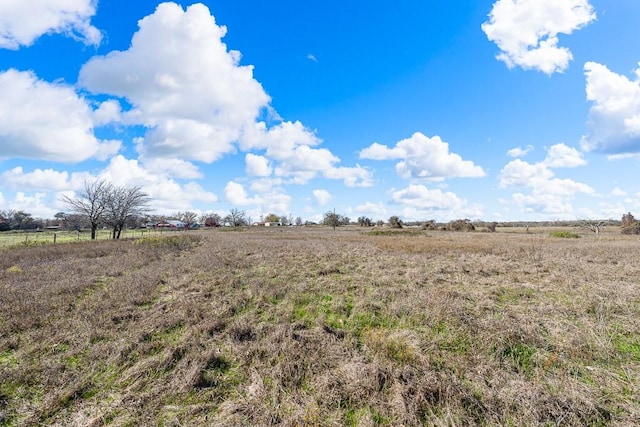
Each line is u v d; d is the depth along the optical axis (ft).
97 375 15.48
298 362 15.94
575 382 14.16
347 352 17.16
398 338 18.28
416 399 12.78
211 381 14.75
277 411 12.57
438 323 20.48
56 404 13.12
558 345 17.39
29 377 14.96
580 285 30.04
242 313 23.79
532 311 22.80
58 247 66.74
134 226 147.23
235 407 12.76
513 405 12.66
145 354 17.38
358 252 57.72
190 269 39.75
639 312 22.22
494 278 34.06
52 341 18.95
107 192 104.12
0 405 13.19
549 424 11.74
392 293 27.40
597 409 12.37
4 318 22.15
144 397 13.46
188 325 21.18
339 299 26.30
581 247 64.64
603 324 19.95
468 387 13.96
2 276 35.76
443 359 16.25
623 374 14.93
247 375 15.31
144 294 28.37
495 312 22.62
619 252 55.01
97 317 22.39
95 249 61.52
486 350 16.89
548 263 42.83
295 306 25.25
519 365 15.88
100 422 12.13
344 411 12.64
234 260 47.34
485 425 11.84
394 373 14.39
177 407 13.01
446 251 58.49
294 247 67.00
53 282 32.68
